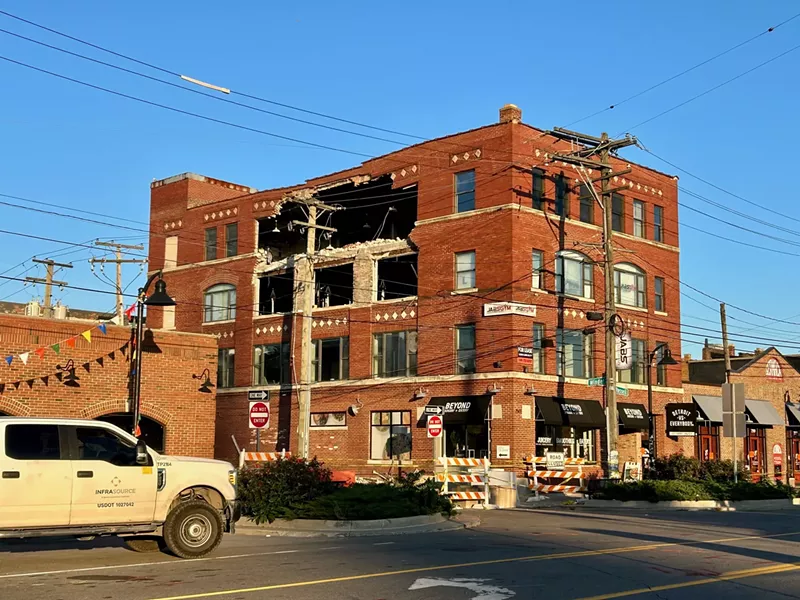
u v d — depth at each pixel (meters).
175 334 28.69
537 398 38.12
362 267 44.50
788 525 23.19
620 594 11.06
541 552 15.62
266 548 16.59
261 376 48.47
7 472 13.21
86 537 14.72
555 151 40.97
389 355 42.56
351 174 45.59
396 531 20.23
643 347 45.00
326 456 43.94
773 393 53.38
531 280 39.03
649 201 46.50
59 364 26.11
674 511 29.53
